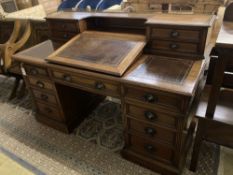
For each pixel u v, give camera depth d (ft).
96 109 7.06
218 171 4.67
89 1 6.90
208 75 4.59
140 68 4.16
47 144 5.80
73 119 6.20
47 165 5.18
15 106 7.55
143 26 5.19
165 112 3.84
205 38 4.02
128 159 5.12
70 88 5.79
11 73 7.63
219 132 4.02
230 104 4.18
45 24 7.19
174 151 4.31
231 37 3.07
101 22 5.80
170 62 4.27
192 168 4.67
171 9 5.60
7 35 8.39
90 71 4.25
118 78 3.94
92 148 5.57
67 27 5.72
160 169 4.67
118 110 6.95
